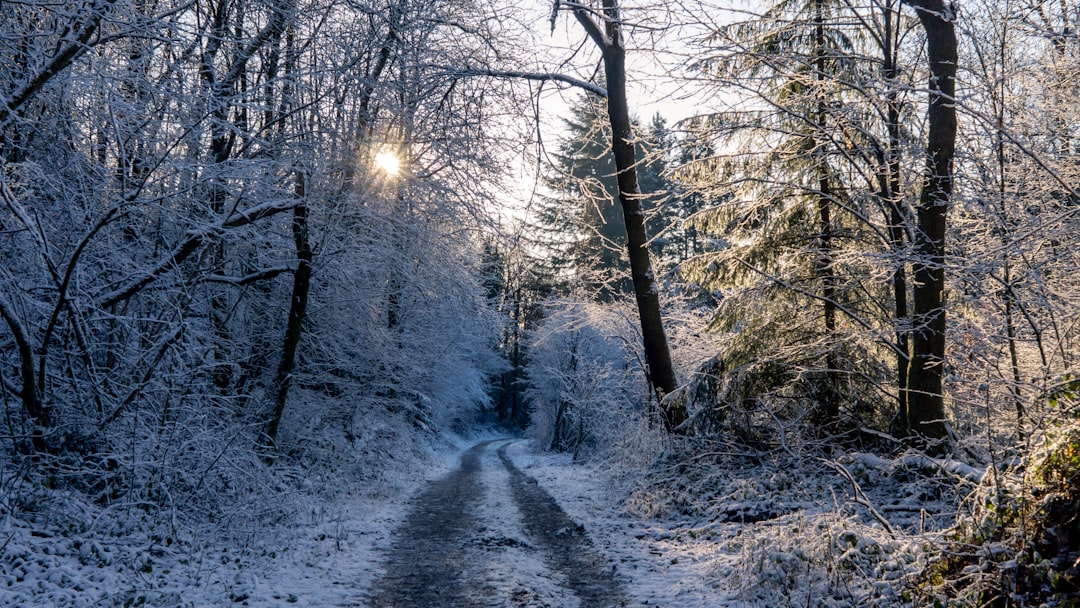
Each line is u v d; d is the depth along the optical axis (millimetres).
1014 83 10164
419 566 8234
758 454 12203
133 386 9258
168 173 9305
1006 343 9805
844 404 12711
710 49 10695
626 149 14023
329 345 17234
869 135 10812
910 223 10422
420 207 14586
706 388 13648
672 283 16203
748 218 13383
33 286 9023
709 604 6207
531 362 45094
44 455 8359
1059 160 9477
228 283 13500
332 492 14031
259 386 15688
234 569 7586
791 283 12859
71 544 6980
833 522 6551
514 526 11242
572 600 6680
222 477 10062
